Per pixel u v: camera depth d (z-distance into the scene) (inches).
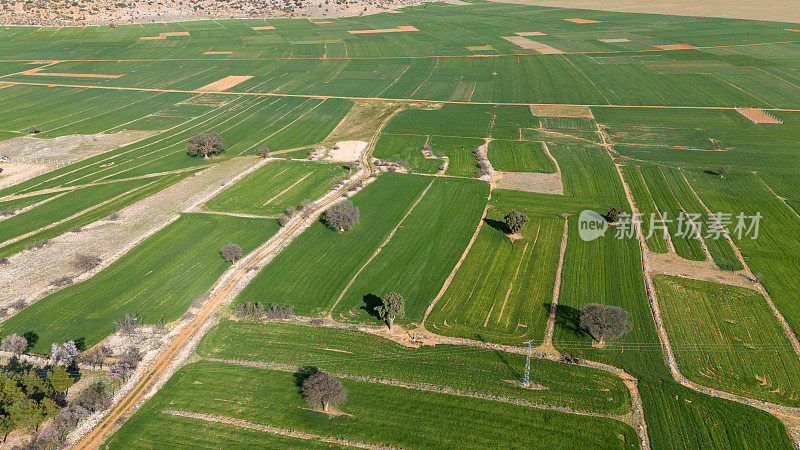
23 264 3068.4
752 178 3932.1
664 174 4057.6
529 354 2279.8
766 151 4414.4
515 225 3189.0
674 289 2704.2
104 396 2154.3
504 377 2201.0
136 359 2330.2
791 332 2385.6
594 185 3917.3
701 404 2037.4
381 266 2989.7
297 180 4178.2
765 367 2202.3
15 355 2367.1
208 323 2583.7
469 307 2628.0
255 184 4116.6
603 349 2332.7
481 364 2272.4
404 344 2402.8
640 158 4389.8
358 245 3211.1
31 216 3676.2
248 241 3280.0
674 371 2207.2
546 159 4451.3
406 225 3425.2
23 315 2637.8
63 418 2020.2
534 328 2471.7
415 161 4512.8
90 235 3383.4
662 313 2536.9
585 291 2716.5
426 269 2950.3
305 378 2229.3
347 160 4589.1
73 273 2972.4
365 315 2600.9
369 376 2226.9
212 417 2052.2
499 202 3693.4
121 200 3892.7
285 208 3700.8
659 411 2015.3
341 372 2255.2
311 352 2374.5
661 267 2898.6
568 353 2317.9
